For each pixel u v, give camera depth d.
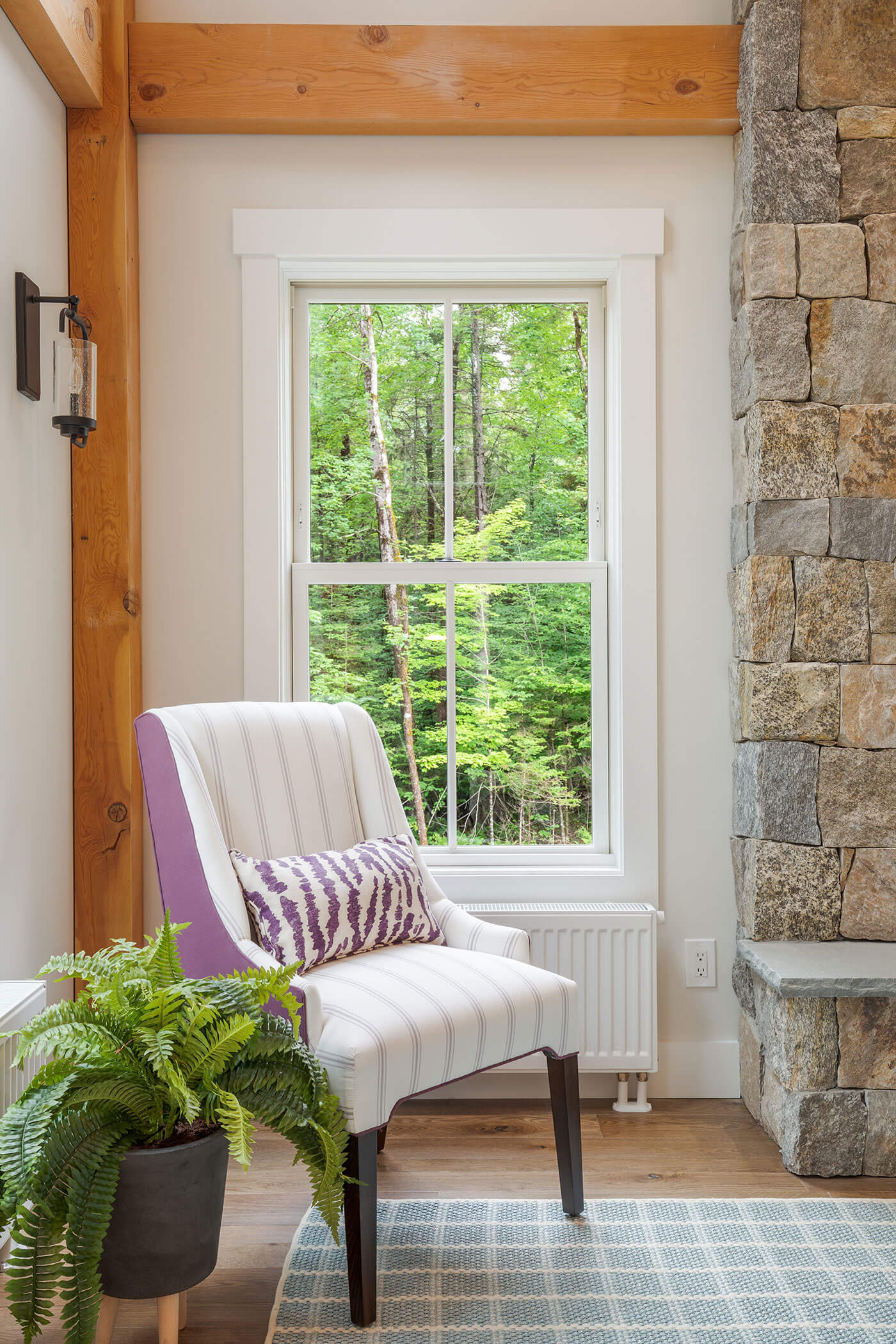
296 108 2.51
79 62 2.24
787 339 2.43
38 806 2.21
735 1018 2.65
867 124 2.46
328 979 1.82
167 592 2.61
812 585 2.43
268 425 2.60
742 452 2.55
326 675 2.76
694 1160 2.24
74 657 2.45
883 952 2.33
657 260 2.64
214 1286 1.77
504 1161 2.23
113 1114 1.41
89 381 2.05
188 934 1.89
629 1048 2.51
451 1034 1.72
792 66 2.45
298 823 2.12
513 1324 1.64
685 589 2.65
